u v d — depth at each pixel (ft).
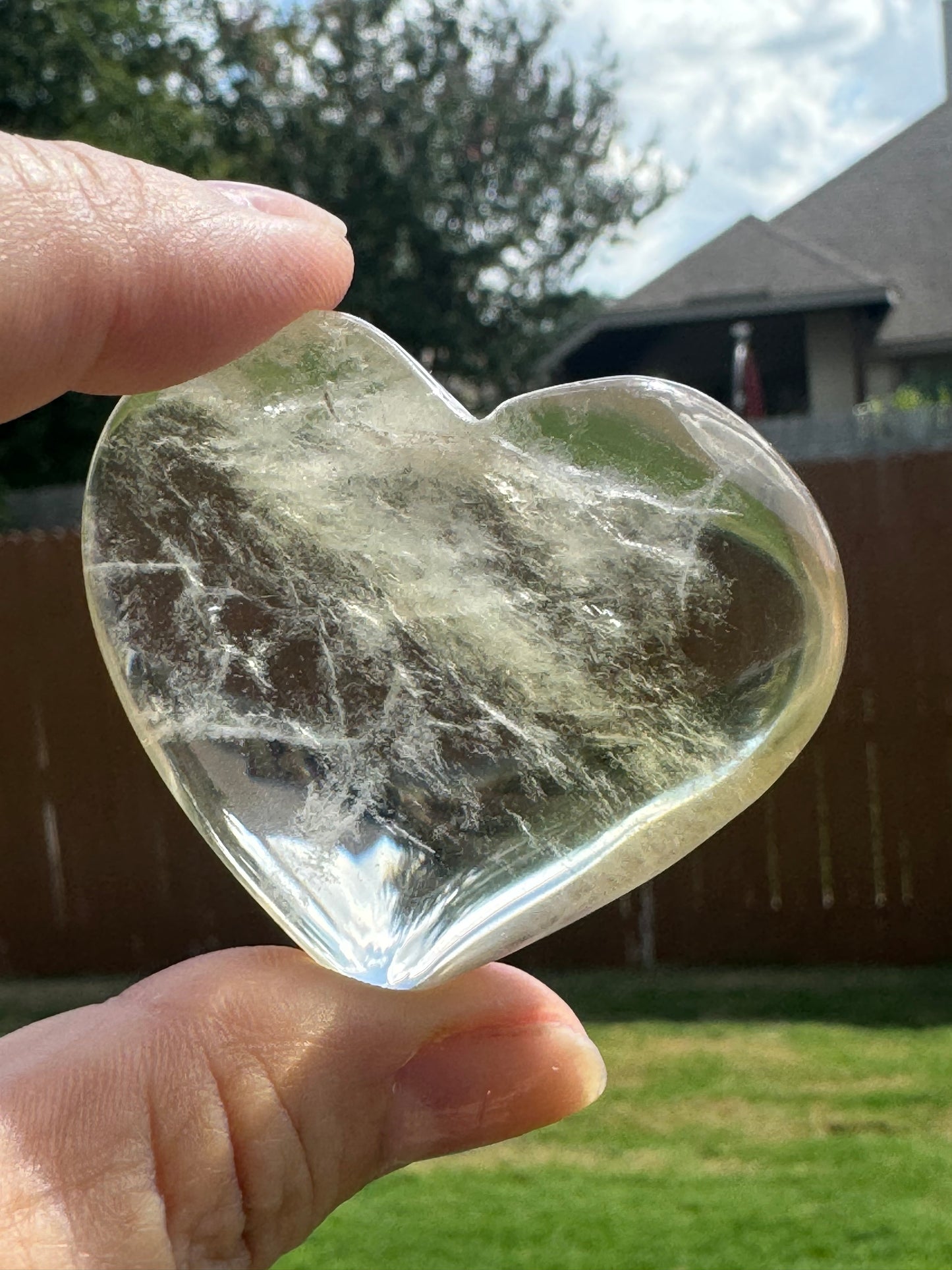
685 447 0.25
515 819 0.26
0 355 0.24
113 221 0.25
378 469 0.26
